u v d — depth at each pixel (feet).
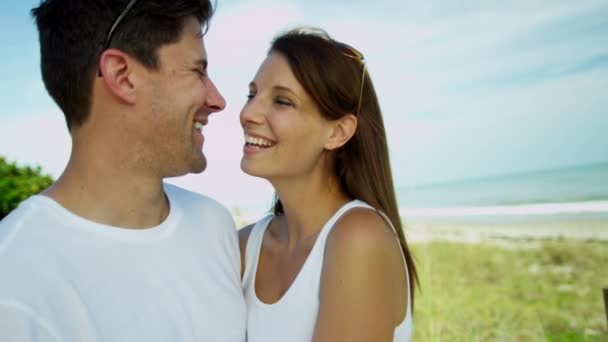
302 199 6.52
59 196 4.87
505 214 64.80
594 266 32.86
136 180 5.06
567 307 23.20
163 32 4.96
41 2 5.11
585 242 41.32
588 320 20.89
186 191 6.15
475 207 77.56
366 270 5.55
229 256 5.98
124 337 4.58
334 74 6.13
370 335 5.49
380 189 6.67
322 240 5.96
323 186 6.55
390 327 5.67
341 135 6.43
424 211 77.77
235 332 5.56
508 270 32.63
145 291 4.84
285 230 6.83
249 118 6.32
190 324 5.08
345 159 6.62
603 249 37.24
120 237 4.90
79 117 4.96
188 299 5.16
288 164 6.31
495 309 21.52
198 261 5.45
